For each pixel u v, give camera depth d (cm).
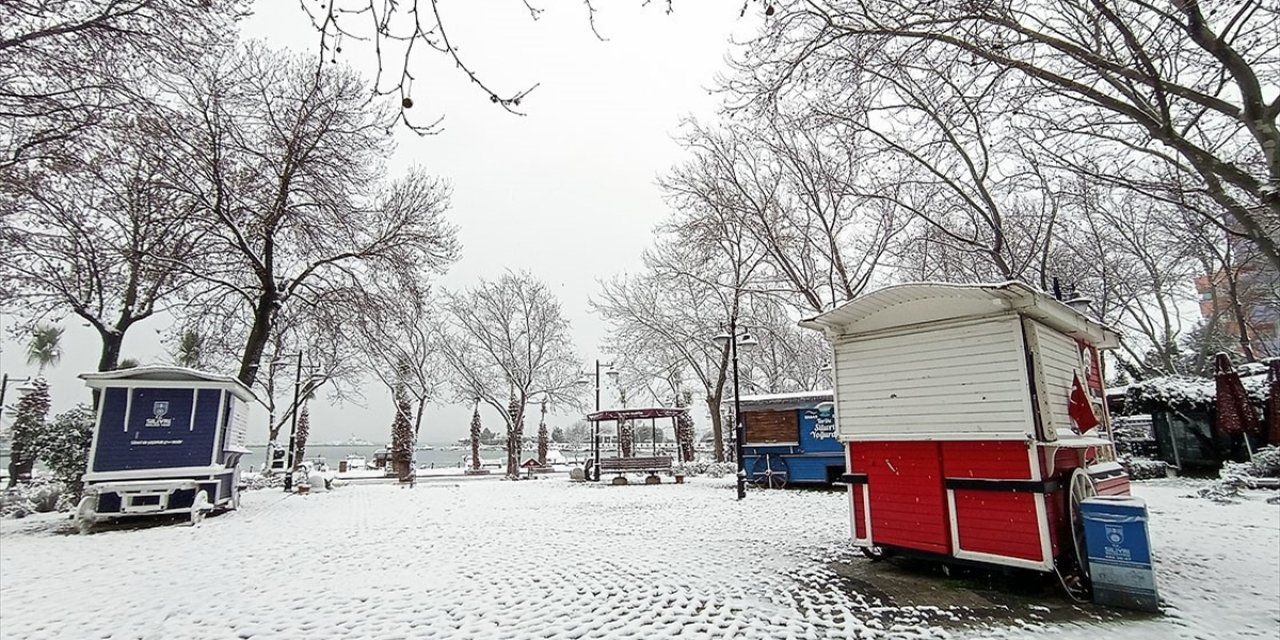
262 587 664
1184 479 1617
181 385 1173
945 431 654
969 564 631
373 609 580
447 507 1410
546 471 3381
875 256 2186
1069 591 570
